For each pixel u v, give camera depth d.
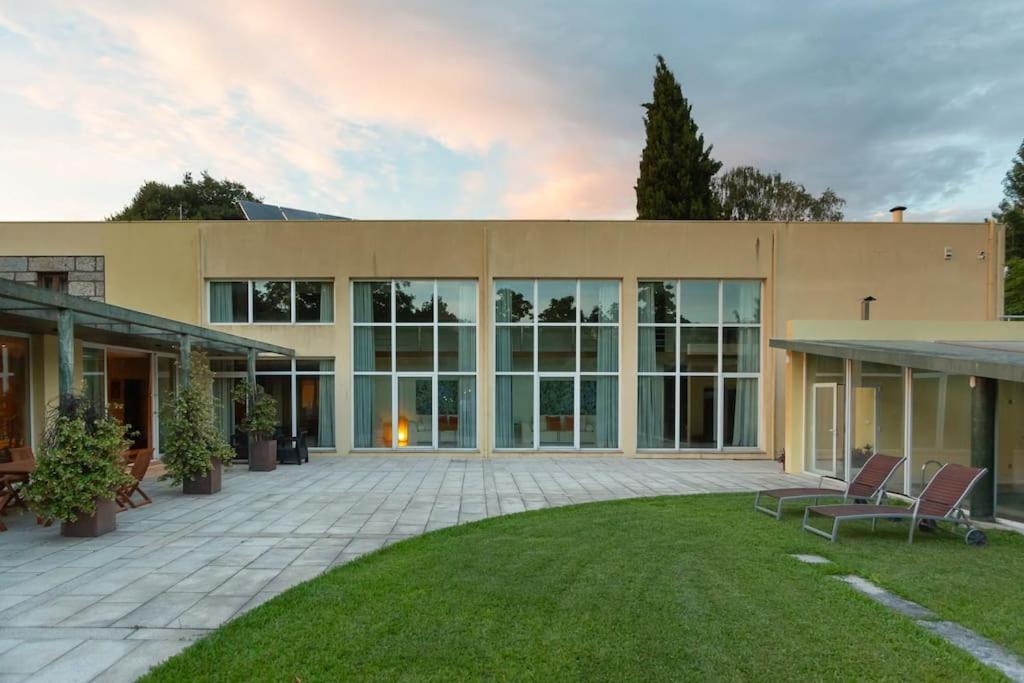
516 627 3.77
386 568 5.09
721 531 6.55
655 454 14.62
